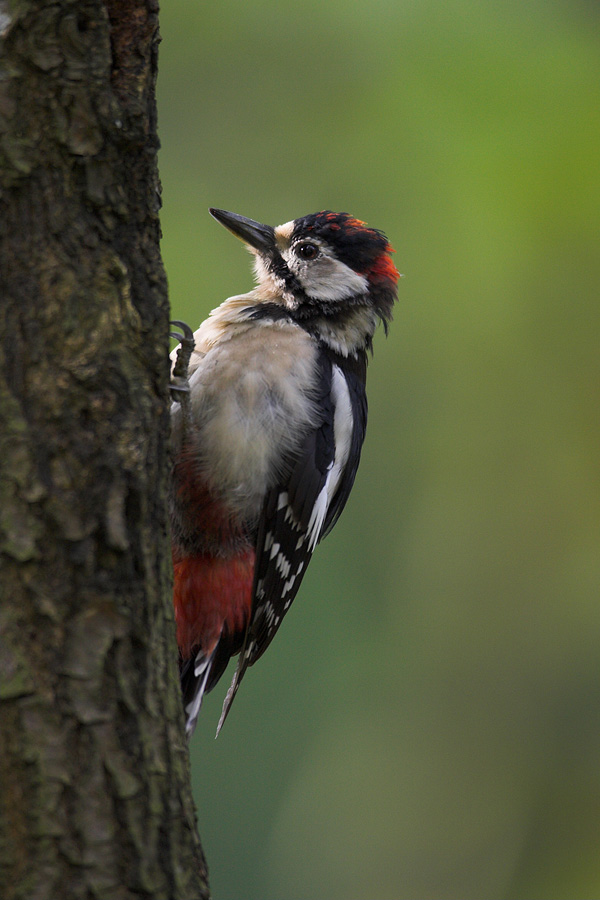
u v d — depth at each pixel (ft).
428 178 39.73
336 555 45.83
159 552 13.14
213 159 41.24
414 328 41.91
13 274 12.35
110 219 13.07
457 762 44.19
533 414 42.70
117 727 11.97
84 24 12.69
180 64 41.34
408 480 44.47
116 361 12.71
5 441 11.97
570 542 43.62
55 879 11.32
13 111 12.37
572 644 43.55
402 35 39.91
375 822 44.19
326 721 45.55
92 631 11.99
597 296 39.83
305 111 40.93
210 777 45.19
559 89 38.42
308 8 40.65
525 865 42.45
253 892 43.70
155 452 13.20
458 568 44.78
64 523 12.02
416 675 45.24
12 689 11.46
